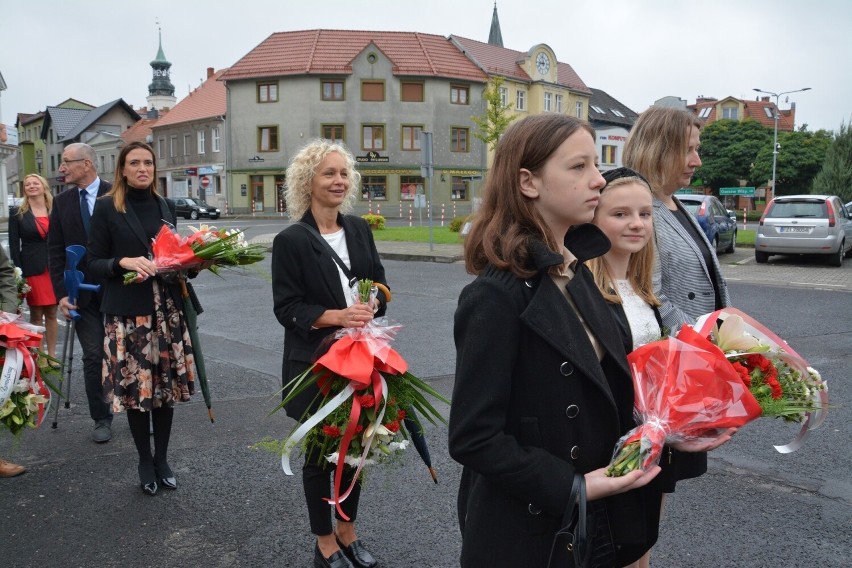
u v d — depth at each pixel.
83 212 4.75
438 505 3.62
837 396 5.29
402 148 46.31
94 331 4.69
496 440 1.49
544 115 1.61
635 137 2.74
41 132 72.88
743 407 1.62
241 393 5.70
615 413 1.59
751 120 58.66
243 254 3.69
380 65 45.47
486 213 1.64
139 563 3.07
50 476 4.05
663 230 2.62
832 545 3.12
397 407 2.60
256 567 3.04
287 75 45.19
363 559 3.03
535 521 1.57
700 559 3.02
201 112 50.22
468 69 47.56
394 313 9.16
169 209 4.00
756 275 12.94
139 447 3.80
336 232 3.14
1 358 3.13
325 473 2.89
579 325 1.57
